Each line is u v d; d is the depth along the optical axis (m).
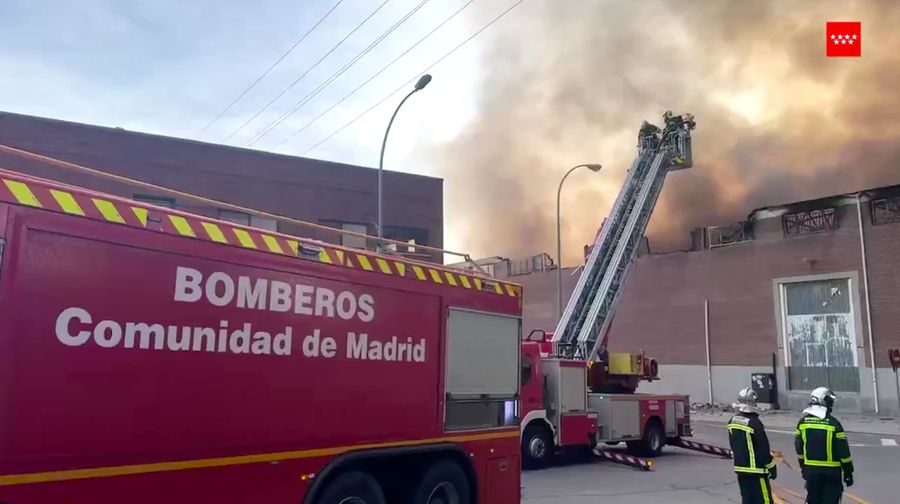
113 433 3.66
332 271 5.05
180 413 3.98
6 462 3.22
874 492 10.70
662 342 36.81
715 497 9.96
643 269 38.41
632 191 20.11
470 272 6.65
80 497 3.50
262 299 4.52
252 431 4.36
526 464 12.91
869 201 29.25
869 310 28.52
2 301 3.28
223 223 4.36
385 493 5.70
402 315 5.63
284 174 22.02
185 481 3.97
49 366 3.43
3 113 17.23
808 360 30.66
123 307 3.78
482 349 6.52
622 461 13.29
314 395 4.80
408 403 5.61
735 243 34.41
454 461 6.15
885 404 27.69
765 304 32.50
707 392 34.34
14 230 3.38
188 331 4.07
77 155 18.23
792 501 9.56
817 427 6.68
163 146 19.77
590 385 16.00
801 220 31.75
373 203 23.83
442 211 25.39
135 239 3.88
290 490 4.58
